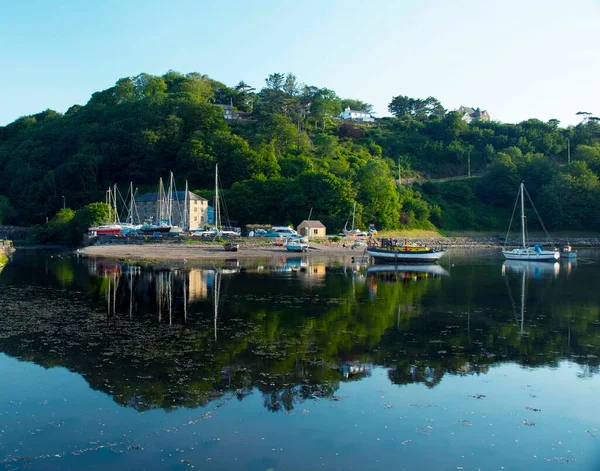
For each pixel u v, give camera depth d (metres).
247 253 82.75
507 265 70.25
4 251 77.81
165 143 151.88
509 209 146.75
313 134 181.38
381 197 125.38
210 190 127.88
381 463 13.37
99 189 146.12
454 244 120.31
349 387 18.55
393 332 26.81
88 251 83.44
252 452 13.79
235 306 33.97
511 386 18.97
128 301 35.50
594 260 81.12
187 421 15.59
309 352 22.75
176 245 91.25
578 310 33.59
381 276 53.62
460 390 18.48
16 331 26.06
